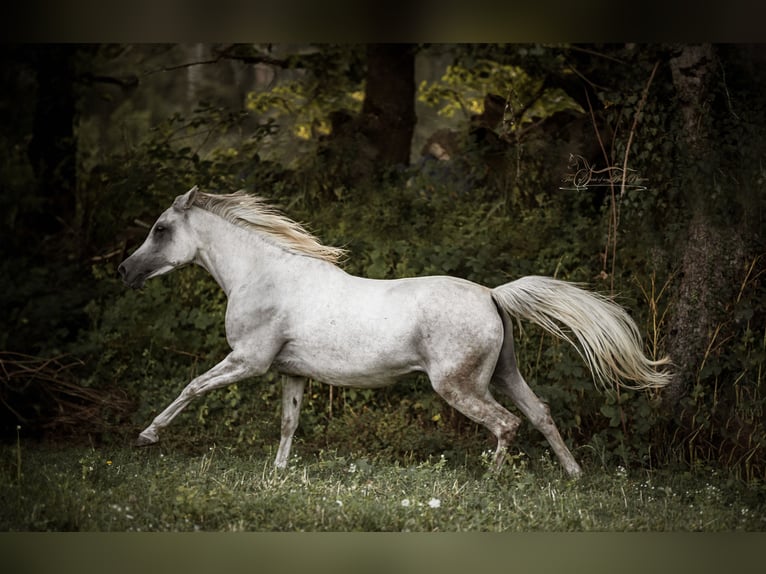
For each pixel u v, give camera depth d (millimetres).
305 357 8742
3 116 14227
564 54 13398
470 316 8305
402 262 11367
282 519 7152
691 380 9930
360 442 10016
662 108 10992
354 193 13617
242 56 15977
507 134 14164
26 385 10297
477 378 8359
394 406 10773
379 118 15602
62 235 13906
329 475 8727
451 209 13047
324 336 8570
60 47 14305
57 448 9930
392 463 9492
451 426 10352
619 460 9586
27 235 13742
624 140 11336
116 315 11648
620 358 8562
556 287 8570
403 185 14031
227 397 10578
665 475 9109
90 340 11438
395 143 15594
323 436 10359
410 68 15766
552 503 7754
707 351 9828
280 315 8742
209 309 11891
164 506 7367
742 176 10344
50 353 11102
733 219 10273
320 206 13492
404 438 9914
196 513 7238
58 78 14375
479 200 13328
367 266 11547
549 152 13594
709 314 10016
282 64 15945
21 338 11250
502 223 12461
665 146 10867
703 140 10516
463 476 8609
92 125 18344
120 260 13320
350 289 8664
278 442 10227
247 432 10367
